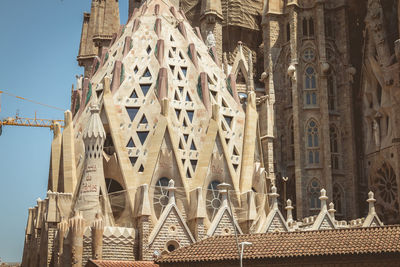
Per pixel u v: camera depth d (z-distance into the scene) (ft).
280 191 239.09
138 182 194.08
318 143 232.53
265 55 252.01
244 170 207.41
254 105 220.64
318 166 229.66
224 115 217.15
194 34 240.12
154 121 203.62
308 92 237.66
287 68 247.29
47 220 188.85
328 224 197.16
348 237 136.46
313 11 244.01
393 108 208.64
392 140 210.38
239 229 191.31
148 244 179.93
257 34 279.28
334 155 234.38
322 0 241.76
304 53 241.14
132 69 215.72
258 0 280.51
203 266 140.46
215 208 198.39
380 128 225.56
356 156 235.40
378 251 126.72
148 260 178.70
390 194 220.64
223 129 213.46
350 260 129.59
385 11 231.09
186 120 208.54
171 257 144.46
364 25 248.93
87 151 190.19
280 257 133.59
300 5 245.65
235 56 271.08
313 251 132.05
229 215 191.62
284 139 244.42
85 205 184.44
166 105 200.95
